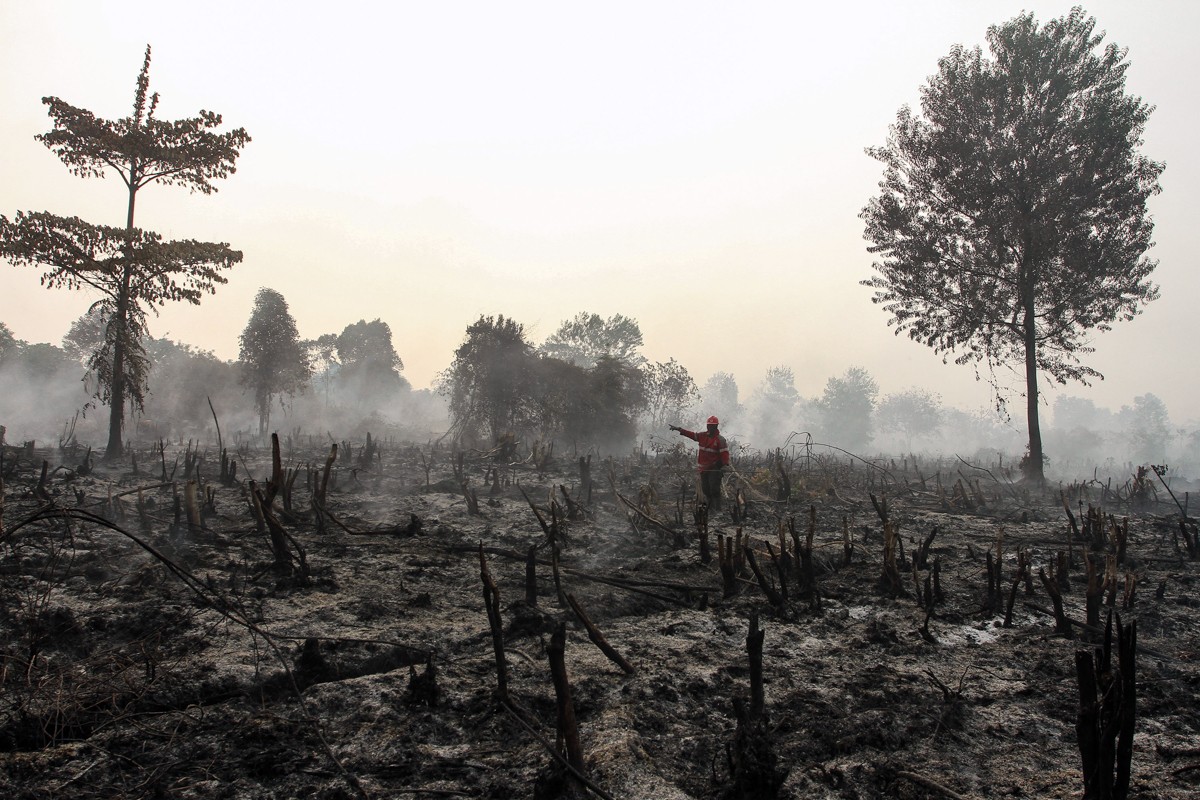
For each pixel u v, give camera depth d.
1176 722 4.22
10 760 3.31
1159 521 12.29
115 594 5.61
